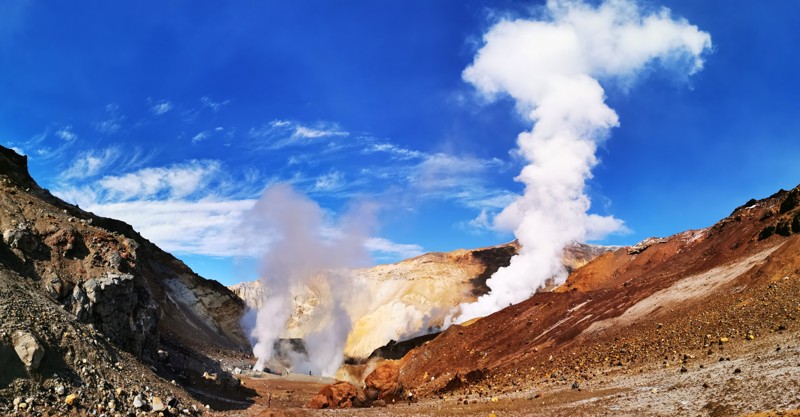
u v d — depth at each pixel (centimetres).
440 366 7125
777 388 2466
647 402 2992
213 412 3722
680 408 2705
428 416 4041
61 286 3600
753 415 2258
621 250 9412
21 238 3625
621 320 5603
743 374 2862
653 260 8150
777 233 5741
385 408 4916
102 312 3862
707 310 4516
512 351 6494
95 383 2927
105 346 3431
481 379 5791
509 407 3850
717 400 2617
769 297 4072
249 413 4347
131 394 3103
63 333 3022
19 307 2922
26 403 2478
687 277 6125
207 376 5403
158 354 4828
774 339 3353
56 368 2792
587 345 5306
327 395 5978
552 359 5372
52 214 4278
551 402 3688
